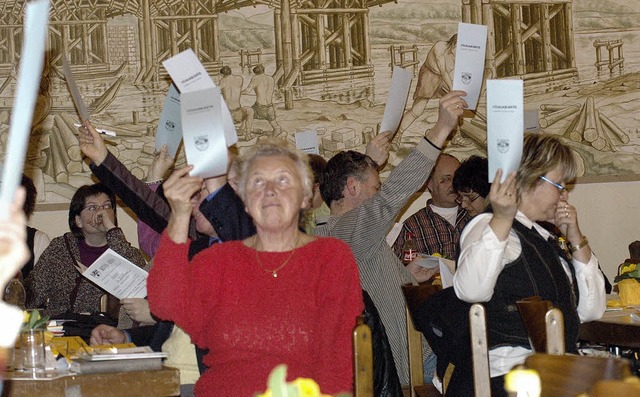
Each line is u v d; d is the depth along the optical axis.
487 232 3.05
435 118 7.00
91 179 6.54
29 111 1.15
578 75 7.23
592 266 3.54
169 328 3.62
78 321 4.52
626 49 7.28
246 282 2.91
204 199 3.54
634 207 7.28
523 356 3.17
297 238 3.00
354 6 6.91
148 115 6.62
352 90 6.91
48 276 5.48
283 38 6.80
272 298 2.88
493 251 3.04
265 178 2.94
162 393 2.90
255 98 6.78
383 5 6.95
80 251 5.55
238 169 3.07
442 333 3.27
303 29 6.83
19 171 1.16
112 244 5.48
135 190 3.94
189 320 2.90
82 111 3.97
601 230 7.25
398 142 6.95
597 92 7.25
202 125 2.88
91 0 6.54
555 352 2.85
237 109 6.75
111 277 3.88
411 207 6.89
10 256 1.16
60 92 6.50
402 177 3.96
